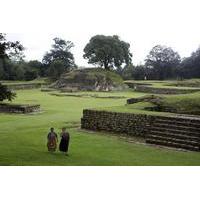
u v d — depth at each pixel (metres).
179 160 13.76
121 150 15.55
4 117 27.89
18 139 18.05
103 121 20.50
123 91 62.41
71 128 21.86
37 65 93.31
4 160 13.02
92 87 63.31
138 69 87.81
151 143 17.03
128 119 19.28
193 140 15.91
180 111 21.31
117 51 74.12
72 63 96.06
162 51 88.50
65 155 14.30
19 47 13.77
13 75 81.44
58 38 94.69
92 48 74.38
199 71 80.31
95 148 15.92
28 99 44.28
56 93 54.31
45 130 20.92
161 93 52.94
